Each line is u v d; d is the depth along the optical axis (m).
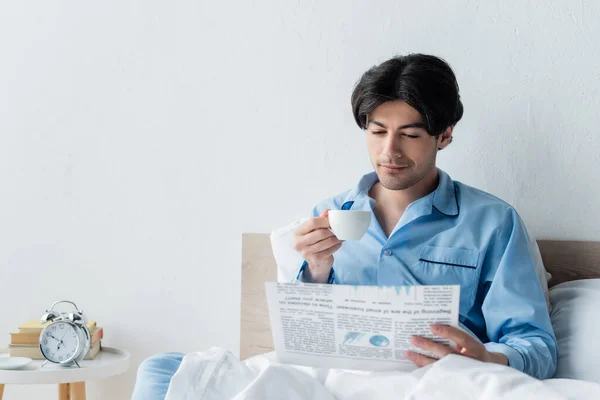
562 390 1.22
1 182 2.33
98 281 2.29
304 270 1.64
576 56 1.83
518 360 1.39
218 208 2.19
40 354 2.05
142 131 2.26
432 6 1.96
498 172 1.91
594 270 1.80
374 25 2.02
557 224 1.86
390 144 1.54
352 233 1.44
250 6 2.15
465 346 1.25
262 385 1.21
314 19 2.08
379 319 1.29
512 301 1.54
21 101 2.33
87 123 2.30
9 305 2.33
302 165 2.10
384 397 1.23
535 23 1.86
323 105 2.08
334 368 1.38
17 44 2.33
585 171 1.83
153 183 2.25
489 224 1.63
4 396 2.32
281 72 2.12
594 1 1.81
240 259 2.17
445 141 1.67
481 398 1.13
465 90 1.93
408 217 1.66
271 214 2.13
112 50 2.28
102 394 2.29
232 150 2.17
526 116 1.88
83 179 2.30
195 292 2.21
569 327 1.61
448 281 1.62
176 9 2.22
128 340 2.27
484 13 1.91
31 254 2.33
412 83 1.50
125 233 2.27
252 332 2.09
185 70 2.22
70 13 2.31
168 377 1.46
